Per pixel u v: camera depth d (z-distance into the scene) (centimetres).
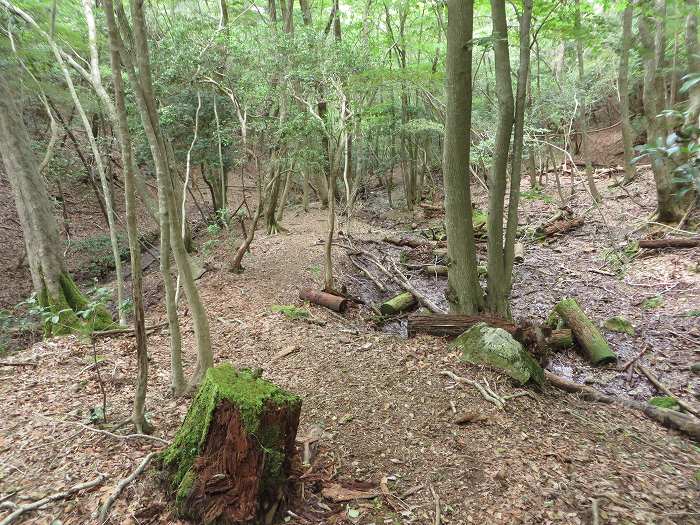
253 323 601
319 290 752
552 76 1374
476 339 481
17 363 465
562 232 1052
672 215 892
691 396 474
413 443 336
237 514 233
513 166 551
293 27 996
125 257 1166
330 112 743
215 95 846
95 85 469
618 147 1612
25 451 311
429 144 1522
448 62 493
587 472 311
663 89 930
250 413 234
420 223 1343
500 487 289
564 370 550
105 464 292
